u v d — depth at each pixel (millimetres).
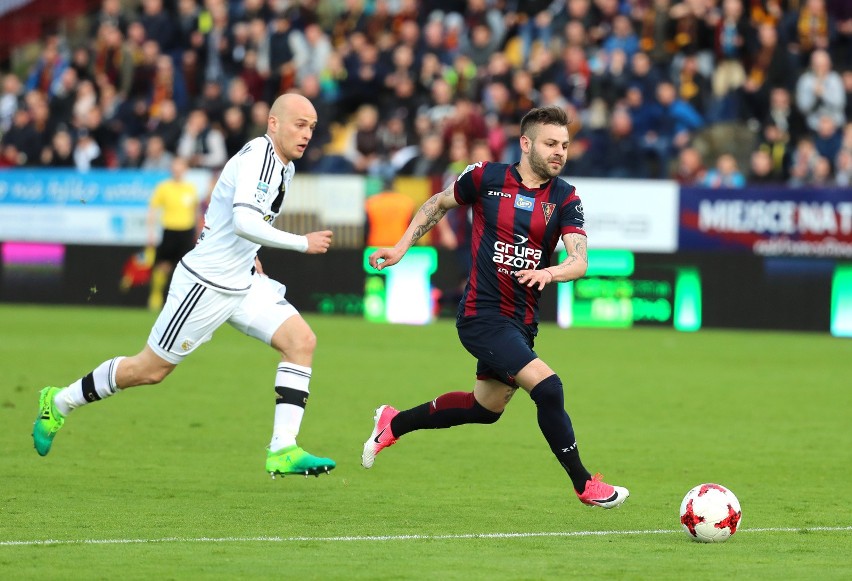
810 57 85125
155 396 46250
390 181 78312
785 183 79250
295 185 79562
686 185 75312
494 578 21266
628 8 88250
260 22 92312
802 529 26203
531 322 28188
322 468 28391
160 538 24406
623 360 59688
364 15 94750
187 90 94062
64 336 65000
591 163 79188
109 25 98938
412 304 78375
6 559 22312
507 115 84312
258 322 29219
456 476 32625
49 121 92250
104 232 82625
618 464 34688
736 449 37281
